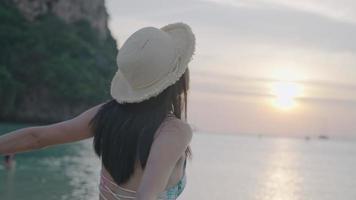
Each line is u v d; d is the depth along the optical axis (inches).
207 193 1055.6
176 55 85.2
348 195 1305.4
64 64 3580.2
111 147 84.5
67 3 4200.3
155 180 77.7
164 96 85.1
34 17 3882.9
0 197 708.7
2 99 3164.4
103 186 87.0
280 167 2340.1
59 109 3538.4
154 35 84.5
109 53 4293.8
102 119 87.7
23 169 1144.8
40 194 770.2
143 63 83.2
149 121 83.1
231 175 1643.7
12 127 2923.2
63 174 1131.9
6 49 3427.7
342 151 6614.2
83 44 3873.0
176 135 81.3
